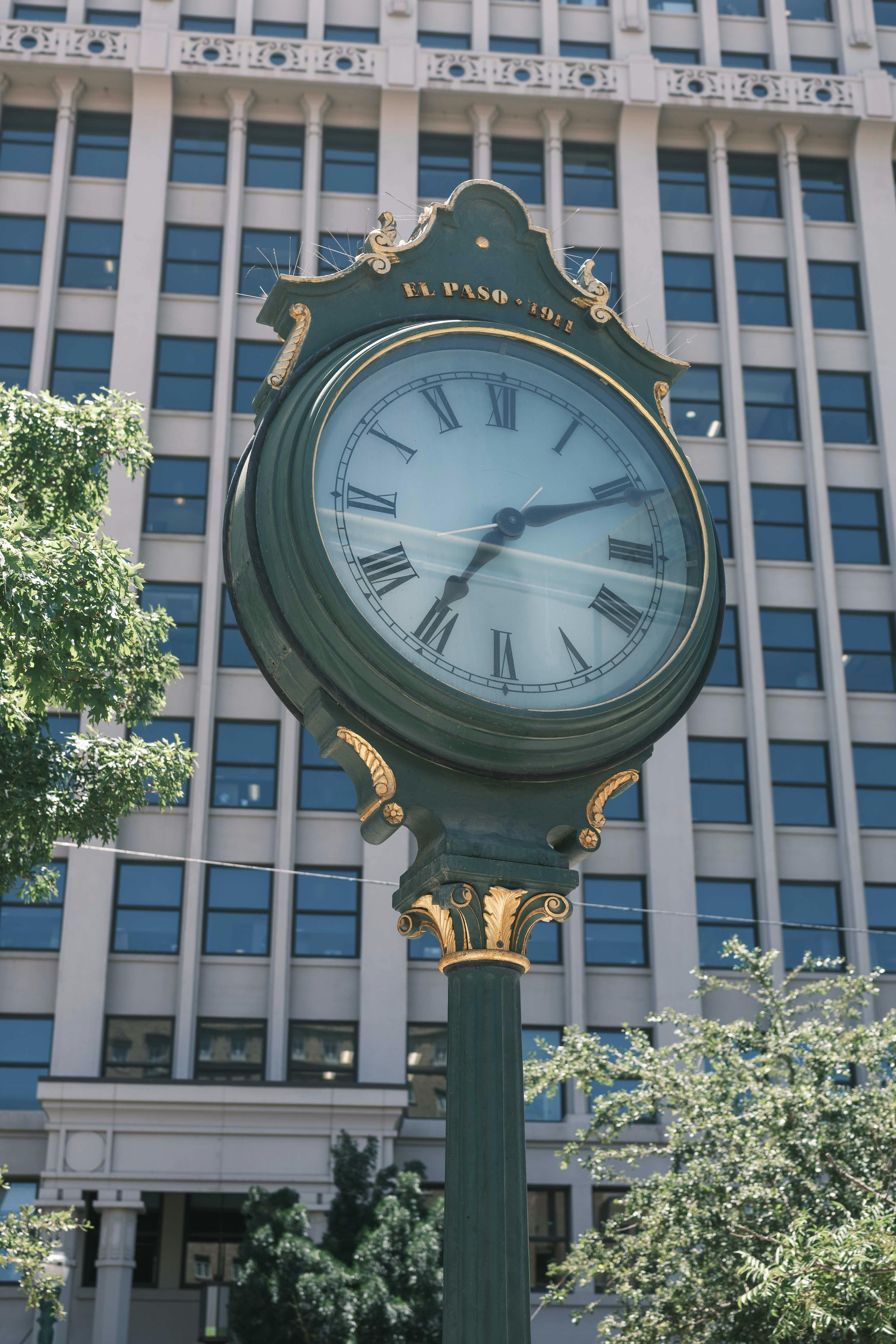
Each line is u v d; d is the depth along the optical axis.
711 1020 16.17
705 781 32.53
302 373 5.93
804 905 31.81
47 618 9.01
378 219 6.47
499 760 5.31
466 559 5.64
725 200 37.66
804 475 35.41
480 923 5.20
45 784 11.55
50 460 12.34
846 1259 7.63
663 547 6.04
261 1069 29.06
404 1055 29.19
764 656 33.72
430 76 37.59
